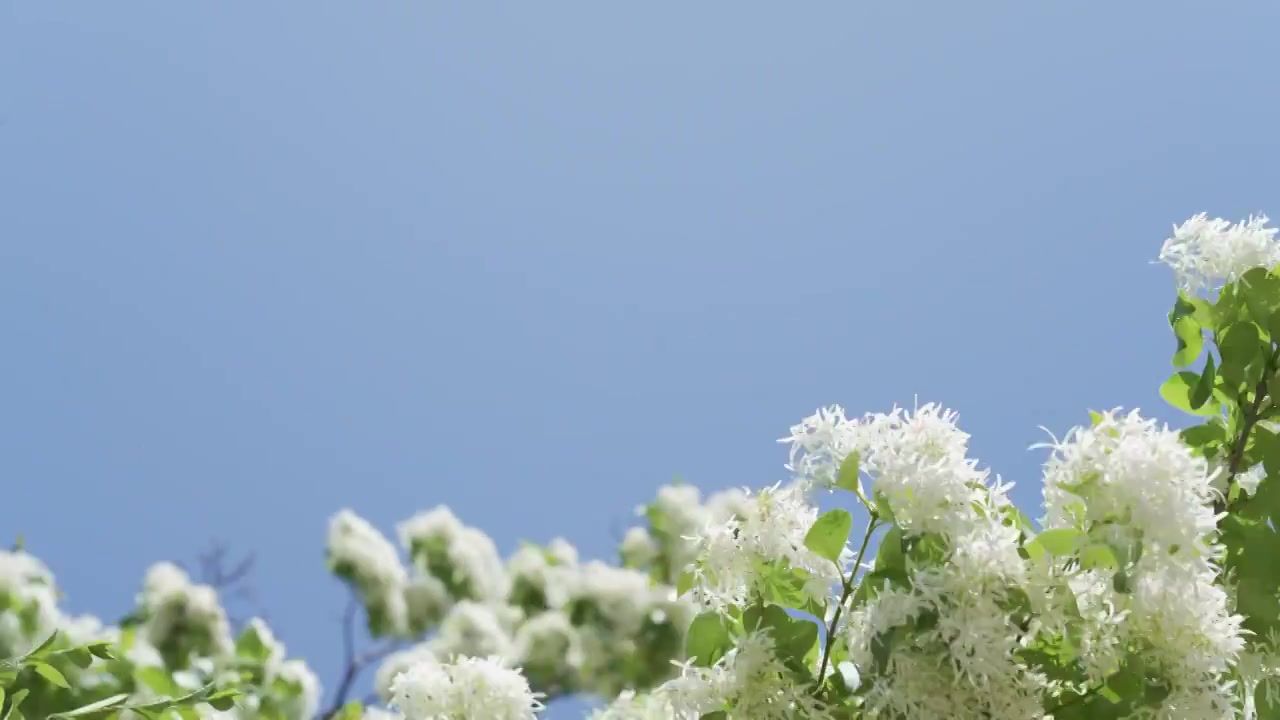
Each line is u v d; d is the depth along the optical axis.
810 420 2.04
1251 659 2.08
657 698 2.05
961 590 1.95
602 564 5.23
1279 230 2.25
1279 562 2.10
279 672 4.12
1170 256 2.27
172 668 4.02
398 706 2.12
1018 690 1.94
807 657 2.02
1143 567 1.95
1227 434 2.24
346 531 5.31
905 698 1.94
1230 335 2.23
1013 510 2.01
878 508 1.98
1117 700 1.97
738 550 2.04
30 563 3.46
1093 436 1.98
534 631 5.06
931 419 2.00
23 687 2.40
